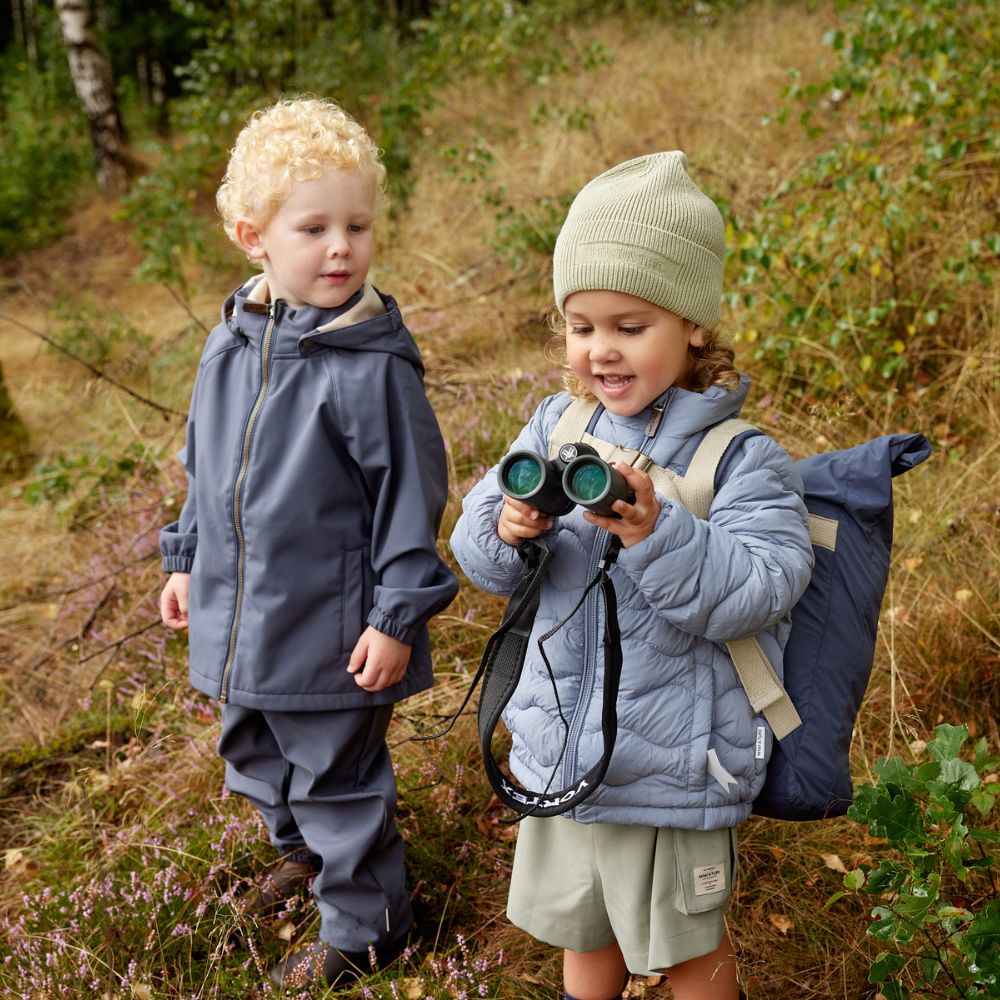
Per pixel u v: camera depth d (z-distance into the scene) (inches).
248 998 87.8
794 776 69.2
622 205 65.5
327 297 82.1
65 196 443.5
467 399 164.2
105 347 259.3
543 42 354.6
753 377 156.6
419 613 80.6
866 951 85.0
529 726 71.4
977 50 179.2
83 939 92.9
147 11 615.2
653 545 62.4
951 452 130.8
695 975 73.1
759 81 267.0
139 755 118.3
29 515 186.4
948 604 114.3
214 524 84.3
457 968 88.9
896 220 154.9
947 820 65.0
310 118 82.0
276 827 93.7
